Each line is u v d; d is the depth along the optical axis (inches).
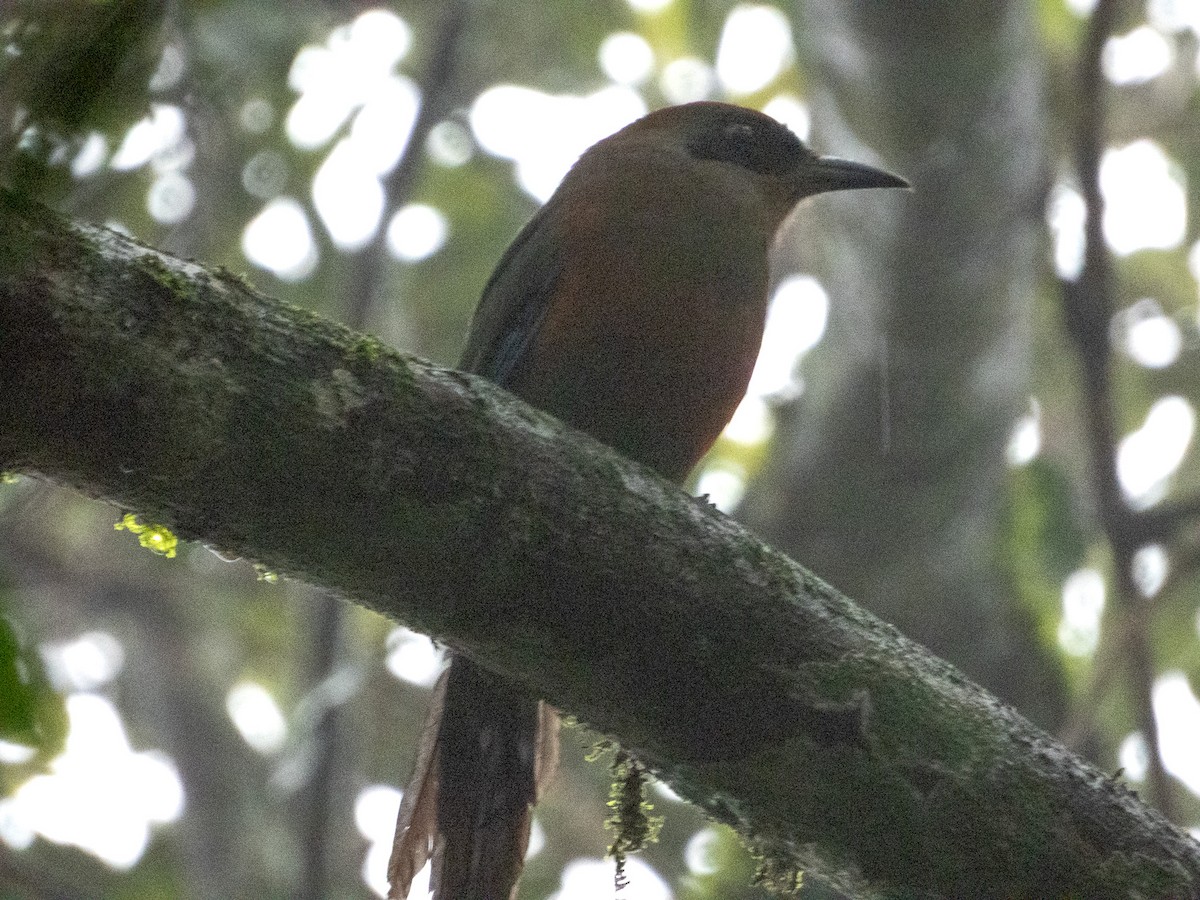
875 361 530.0
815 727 239.1
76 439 209.3
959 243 505.4
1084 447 605.9
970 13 468.4
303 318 223.5
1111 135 639.8
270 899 613.6
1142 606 473.4
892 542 544.1
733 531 244.2
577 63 642.2
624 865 281.1
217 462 215.8
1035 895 236.8
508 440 232.1
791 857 252.4
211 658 670.5
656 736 243.3
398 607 235.3
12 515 453.1
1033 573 552.1
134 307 208.4
